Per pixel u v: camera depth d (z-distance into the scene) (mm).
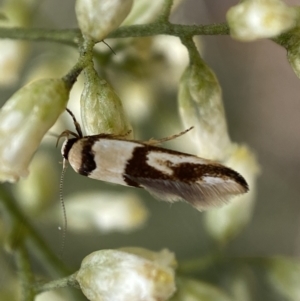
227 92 83
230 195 54
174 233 73
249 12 53
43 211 64
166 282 53
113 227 65
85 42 53
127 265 54
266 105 85
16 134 51
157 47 63
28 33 59
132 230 71
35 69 65
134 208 65
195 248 72
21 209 62
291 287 62
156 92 64
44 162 64
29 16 65
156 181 53
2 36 59
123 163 53
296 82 86
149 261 54
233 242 78
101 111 53
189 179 54
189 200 54
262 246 80
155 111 65
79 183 69
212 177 54
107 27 53
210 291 61
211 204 54
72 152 53
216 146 57
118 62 62
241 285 64
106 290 53
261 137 85
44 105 51
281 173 85
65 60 64
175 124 65
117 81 63
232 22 53
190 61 56
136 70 63
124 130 54
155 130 65
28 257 59
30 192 63
